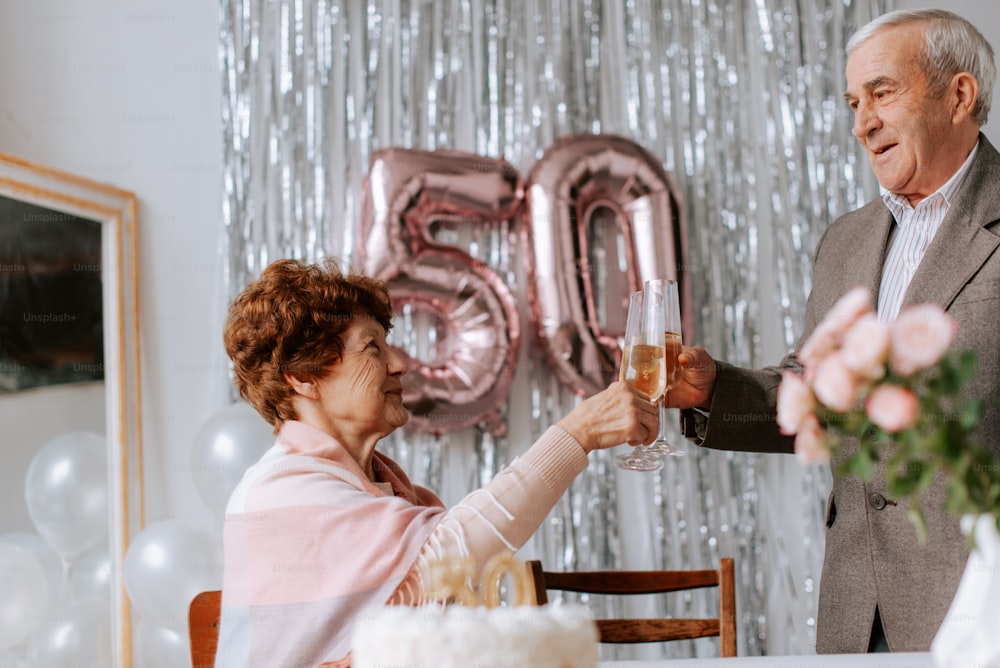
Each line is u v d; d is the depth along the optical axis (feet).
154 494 8.48
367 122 8.71
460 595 2.86
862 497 5.22
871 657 3.85
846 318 2.69
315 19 8.81
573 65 8.83
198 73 8.86
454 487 8.37
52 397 7.91
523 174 8.70
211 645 4.49
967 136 5.47
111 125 8.80
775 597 8.54
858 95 5.61
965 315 5.04
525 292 8.57
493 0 8.83
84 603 7.61
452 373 7.97
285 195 8.66
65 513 7.68
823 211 8.86
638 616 8.46
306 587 4.02
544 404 8.49
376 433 4.60
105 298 8.34
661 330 4.62
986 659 2.69
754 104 8.93
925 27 5.42
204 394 8.59
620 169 8.21
